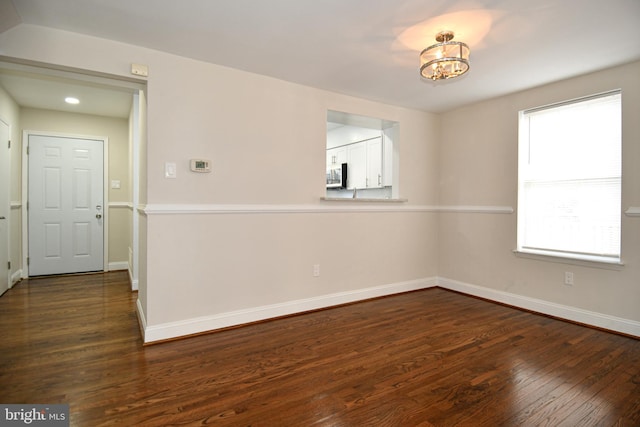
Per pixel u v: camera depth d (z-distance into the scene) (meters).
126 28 2.28
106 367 2.21
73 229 4.98
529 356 2.42
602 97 2.99
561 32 2.28
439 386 2.02
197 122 2.78
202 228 2.82
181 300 2.73
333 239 3.57
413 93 3.58
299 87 3.31
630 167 2.79
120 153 5.28
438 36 2.36
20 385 1.98
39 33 2.24
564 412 1.78
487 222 3.87
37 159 4.71
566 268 3.20
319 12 2.07
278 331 2.88
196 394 1.92
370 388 2.00
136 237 4.09
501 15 2.08
